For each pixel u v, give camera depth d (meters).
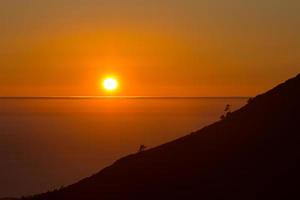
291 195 53.84
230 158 64.12
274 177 57.28
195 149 69.44
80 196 67.38
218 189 58.78
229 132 71.00
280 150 61.69
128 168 70.81
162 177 65.25
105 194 66.12
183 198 59.38
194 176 62.97
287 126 66.31
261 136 66.38
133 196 63.22
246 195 56.09
